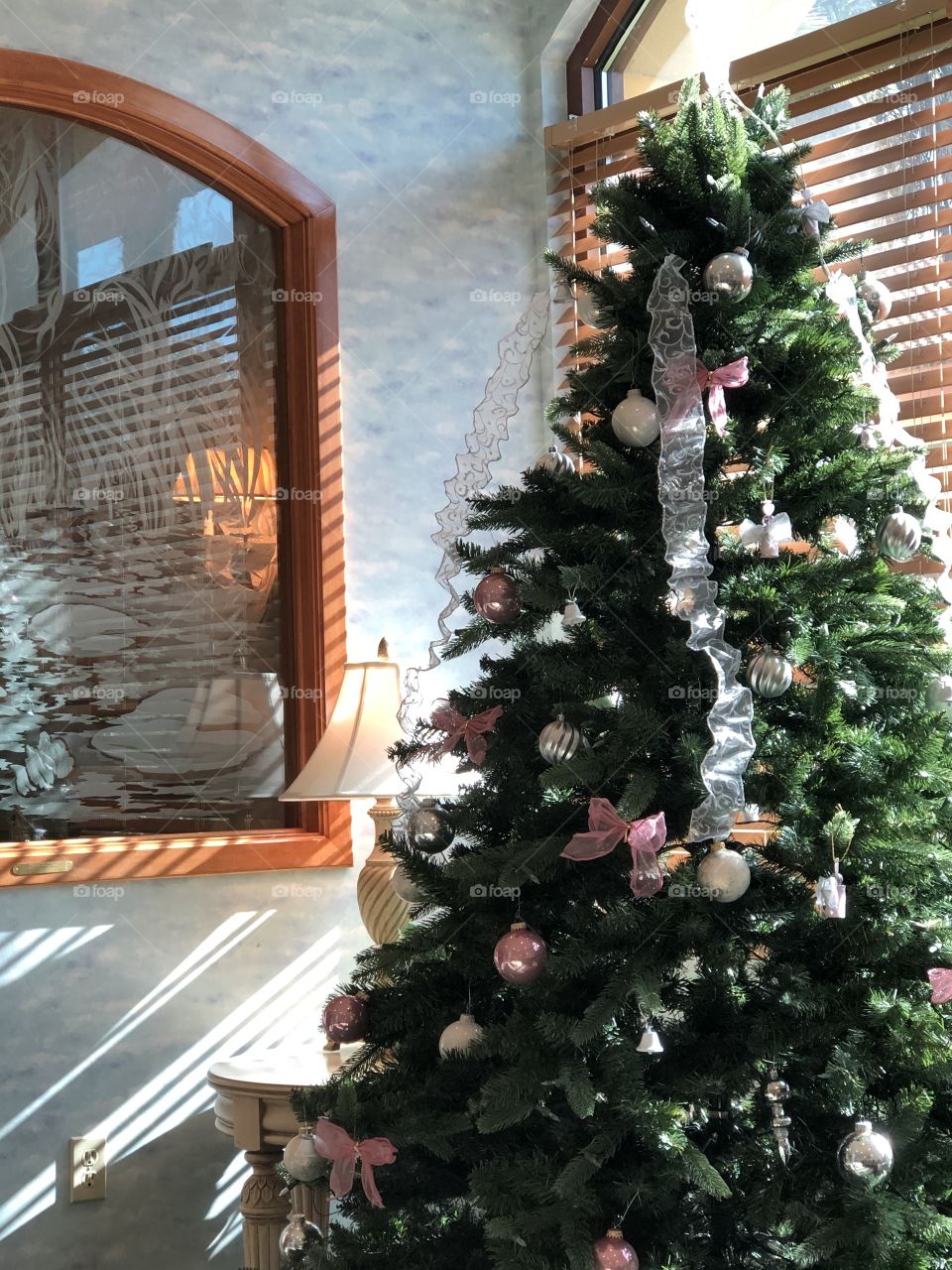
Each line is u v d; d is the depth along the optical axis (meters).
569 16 3.07
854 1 2.66
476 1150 1.66
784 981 1.54
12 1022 2.37
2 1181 2.34
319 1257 1.70
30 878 2.38
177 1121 2.52
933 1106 1.55
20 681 2.42
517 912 1.68
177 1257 2.50
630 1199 1.47
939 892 1.61
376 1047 1.83
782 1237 1.52
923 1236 1.43
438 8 3.01
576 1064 1.49
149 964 2.50
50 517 2.47
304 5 2.81
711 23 1.94
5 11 2.45
